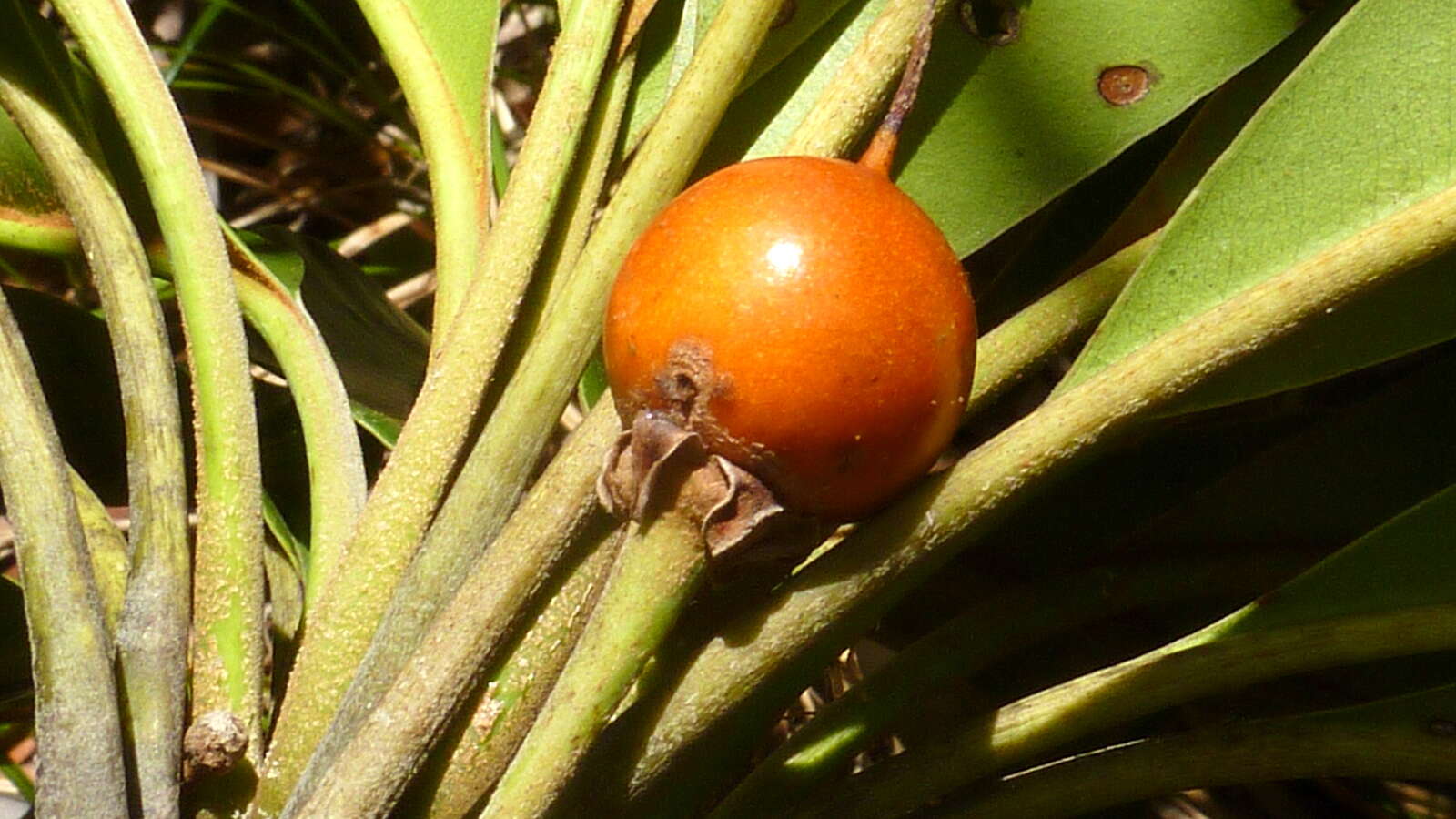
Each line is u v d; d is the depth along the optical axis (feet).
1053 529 1.06
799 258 0.77
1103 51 1.00
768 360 0.77
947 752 0.93
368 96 1.85
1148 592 1.02
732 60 0.91
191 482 1.15
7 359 0.89
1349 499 1.03
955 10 1.00
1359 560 0.92
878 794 0.93
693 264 0.78
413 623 0.90
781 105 1.03
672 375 0.78
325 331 1.19
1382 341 0.88
